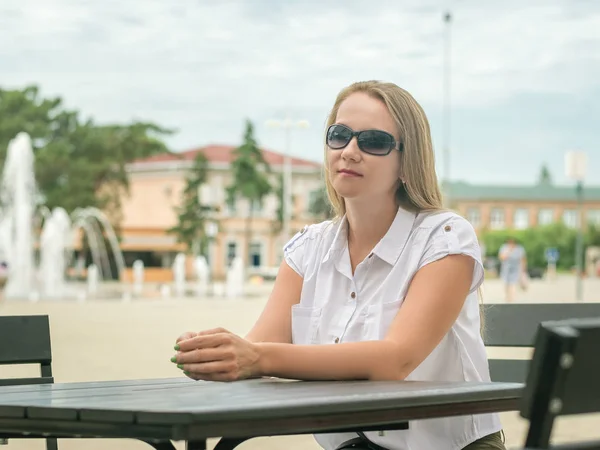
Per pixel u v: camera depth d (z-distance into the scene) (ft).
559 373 5.48
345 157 9.47
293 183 328.29
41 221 282.56
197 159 299.38
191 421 5.79
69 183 289.94
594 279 281.54
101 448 21.03
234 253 326.44
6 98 297.94
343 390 7.20
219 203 319.47
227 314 83.51
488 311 10.96
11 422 6.49
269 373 8.05
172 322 70.64
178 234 298.97
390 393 6.85
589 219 444.96
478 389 7.25
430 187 9.66
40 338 10.43
